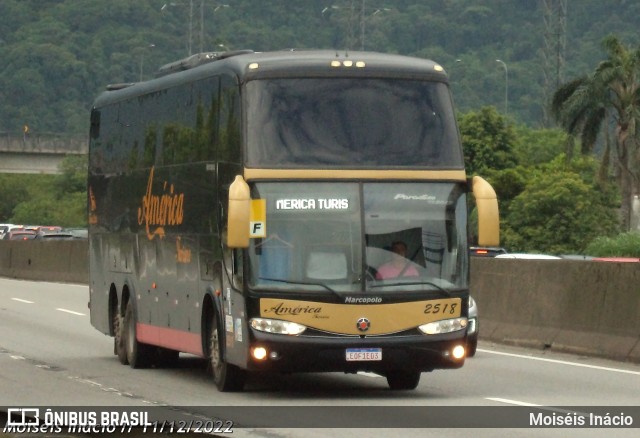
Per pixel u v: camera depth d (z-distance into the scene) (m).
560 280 45.25
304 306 30.27
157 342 38.22
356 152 31.08
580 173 168.00
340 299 30.28
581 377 36.66
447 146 31.59
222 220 32.34
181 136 36.16
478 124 176.50
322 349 30.22
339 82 31.50
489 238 30.50
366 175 30.95
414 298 30.61
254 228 30.45
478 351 44.88
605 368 39.19
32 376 37.28
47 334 52.81
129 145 41.44
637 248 120.62
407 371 33.47
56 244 105.00
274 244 30.45
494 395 32.31
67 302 74.94
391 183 31.03
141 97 40.34
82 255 99.88
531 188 157.12
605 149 154.00
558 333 44.72
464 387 34.19
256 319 30.25
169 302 37.09
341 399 31.53
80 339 50.56
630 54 153.12
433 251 30.98
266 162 30.73
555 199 153.25
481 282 49.75
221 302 32.53
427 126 31.64
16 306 71.06
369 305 30.41
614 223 154.62
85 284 98.25
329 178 30.81
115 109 43.25
